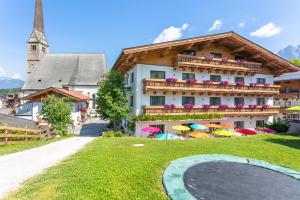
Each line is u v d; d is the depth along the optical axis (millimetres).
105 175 7863
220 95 26828
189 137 21547
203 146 14289
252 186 7430
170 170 8766
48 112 21891
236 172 8836
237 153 12547
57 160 10602
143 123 22703
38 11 64812
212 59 24531
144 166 9102
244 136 20969
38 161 10422
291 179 8320
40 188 6730
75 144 16172
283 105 36406
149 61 23078
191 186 7188
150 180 7660
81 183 7074
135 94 23203
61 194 6285
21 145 15086
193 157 10953
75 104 33688
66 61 57031
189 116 23656
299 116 29469
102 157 10359
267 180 8078
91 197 6164
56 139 19781
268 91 28125
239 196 6613
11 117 28578
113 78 23547
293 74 36000
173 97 24234
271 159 11617
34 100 31453
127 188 6918
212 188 7105
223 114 25438
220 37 23953
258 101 29547
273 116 30094
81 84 52250
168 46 21797
